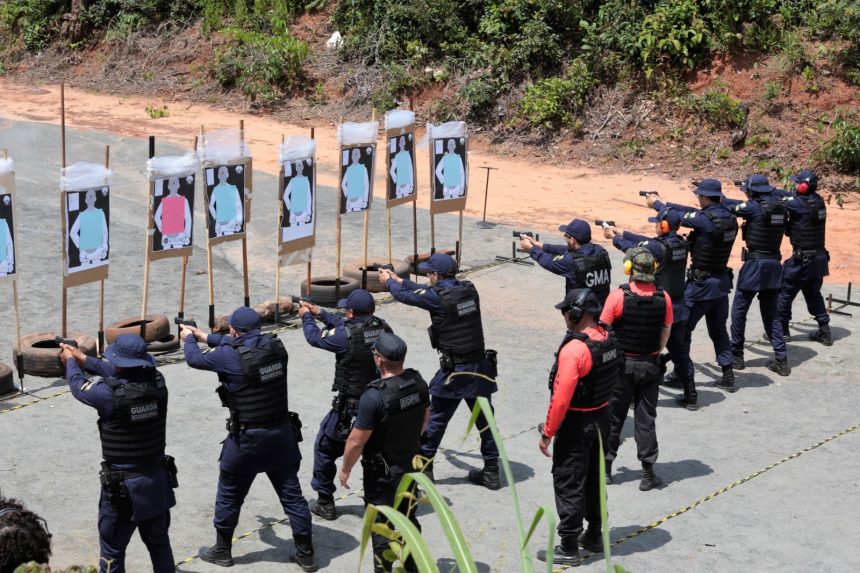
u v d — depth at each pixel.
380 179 23.23
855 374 11.50
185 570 7.23
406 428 6.77
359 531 7.92
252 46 31.17
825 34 24.64
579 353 6.97
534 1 27.58
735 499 8.48
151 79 32.56
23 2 37.06
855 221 19.81
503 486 8.70
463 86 27.55
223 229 12.04
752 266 11.26
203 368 7.01
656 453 8.59
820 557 7.54
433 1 29.19
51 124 26.47
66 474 8.69
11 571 4.16
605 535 2.46
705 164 23.56
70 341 6.66
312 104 29.30
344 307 7.96
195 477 8.71
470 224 18.38
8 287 14.04
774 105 23.94
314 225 12.86
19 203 19.11
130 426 6.32
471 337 8.31
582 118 25.55
